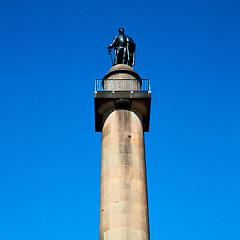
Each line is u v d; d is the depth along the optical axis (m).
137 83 37.97
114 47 41.31
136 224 31.06
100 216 32.31
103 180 33.53
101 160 35.03
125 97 36.34
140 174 33.56
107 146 34.91
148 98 36.38
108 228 30.97
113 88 37.16
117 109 36.44
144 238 30.80
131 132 35.31
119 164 33.53
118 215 31.27
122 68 39.00
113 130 35.34
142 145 35.38
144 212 31.98
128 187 32.53
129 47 41.03
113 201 31.95
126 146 34.44
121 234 30.47
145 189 33.25
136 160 34.03
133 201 31.98
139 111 37.00
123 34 42.09
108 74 39.06
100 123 38.53
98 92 36.34
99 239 31.34
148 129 39.03
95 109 37.16
